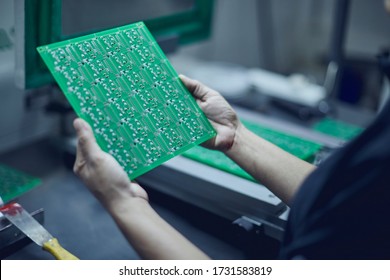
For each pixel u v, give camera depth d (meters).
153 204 1.21
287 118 1.61
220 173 1.12
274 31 2.66
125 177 0.78
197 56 2.17
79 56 0.90
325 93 1.79
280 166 0.97
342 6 1.73
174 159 1.16
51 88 1.35
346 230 0.67
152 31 1.39
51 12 1.07
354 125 1.64
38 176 1.28
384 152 0.65
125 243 1.07
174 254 0.75
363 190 0.65
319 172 0.74
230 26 2.35
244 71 1.90
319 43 2.79
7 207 0.94
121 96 0.90
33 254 1.00
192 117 0.97
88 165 0.77
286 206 1.05
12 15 1.18
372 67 2.49
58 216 1.14
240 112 1.52
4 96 1.32
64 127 1.35
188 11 1.50
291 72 2.80
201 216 1.14
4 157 1.35
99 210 1.17
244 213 1.07
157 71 0.97
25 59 1.07
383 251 0.66
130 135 0.87
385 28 2.53
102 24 1.33
